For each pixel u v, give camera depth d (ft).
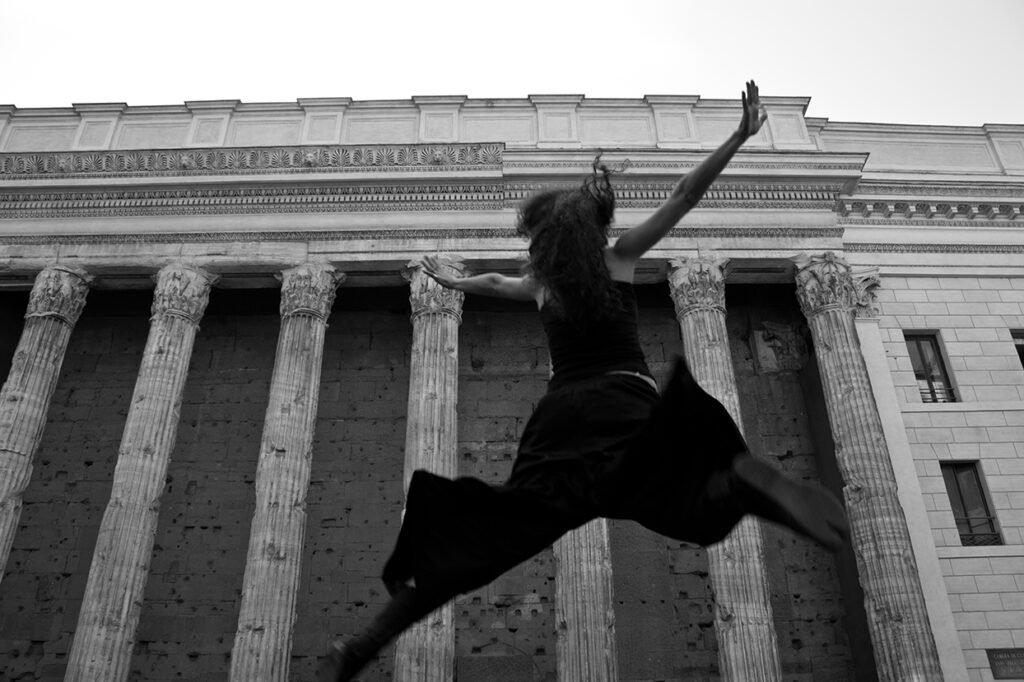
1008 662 73.92
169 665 84.69
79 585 89.15
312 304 84.02
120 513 72.95
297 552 73.00
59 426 97.19
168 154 90.33
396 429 95.20
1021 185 95.09
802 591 86.94
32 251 87.97
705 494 7.47
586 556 71.31
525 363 98.32
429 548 7.86
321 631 85.25
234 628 86.38
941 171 98.94
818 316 84.48
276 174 89.35
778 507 6.82
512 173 88.28
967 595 76.79
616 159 89.04
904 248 94.07
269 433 77.10
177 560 89.56
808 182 89.51
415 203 89.45
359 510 91.15
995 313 92.02
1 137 96.89
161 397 79.10
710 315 82.79
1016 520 81.15
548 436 8.46
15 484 76.84
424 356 80.94
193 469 94.07
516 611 85.61
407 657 67.46
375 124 96.89
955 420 85.61
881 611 70.59
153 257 87.35
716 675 82.79
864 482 75.36
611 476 7.75
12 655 85.76
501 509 7.93
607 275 8.87
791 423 94.94
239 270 87.71
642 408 8.34
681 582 86.94
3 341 96.07
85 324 102.94
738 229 87.51
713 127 96.32
